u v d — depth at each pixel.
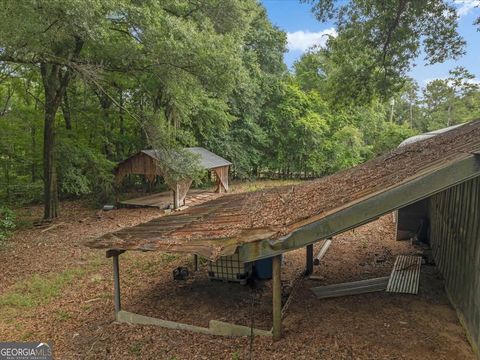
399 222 8.81
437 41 9.93
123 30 10.62
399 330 4.36
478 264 3.92
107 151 18.42
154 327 4.90
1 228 11.27
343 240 8.95
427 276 6.28
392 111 40.91
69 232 11.38
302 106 25.02
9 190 15.37
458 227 5.07
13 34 7.03
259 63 24.75
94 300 6.13
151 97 15.20
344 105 12.89
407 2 9.05
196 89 11.38
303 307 5.19
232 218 5.43
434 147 5.48
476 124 6.81
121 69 10.96
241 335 4.42
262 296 5.78
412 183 3.20
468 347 3.96
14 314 5.76
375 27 10.13
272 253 3.79
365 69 11.49
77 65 9.84
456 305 4.86
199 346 4.26
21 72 12.61
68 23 7.58
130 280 7.03
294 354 3.87
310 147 25.09
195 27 10.76
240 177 24.44
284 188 8.30
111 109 17.50
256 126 23.70
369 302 5.25
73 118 16.77
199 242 4.28
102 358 4.17
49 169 12.98
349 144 25.64
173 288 6.40
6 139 13.04
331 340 4.14
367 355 3.79
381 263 7.08
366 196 3.52
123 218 13.34
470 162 3.02
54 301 6.24
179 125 17.92
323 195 4.98
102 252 9.13
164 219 6.64
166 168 13.31
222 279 6.21
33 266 8.20
